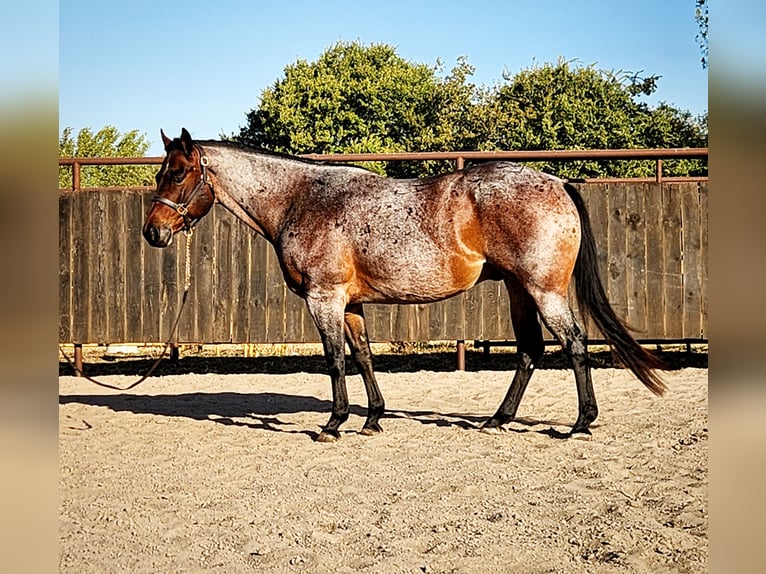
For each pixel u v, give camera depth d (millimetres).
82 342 8969
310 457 5309
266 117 24766
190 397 7777
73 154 24344
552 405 6902
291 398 7664
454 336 8820
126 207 8906
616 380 8109
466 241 5359
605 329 5422
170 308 8906
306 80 24688
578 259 5445
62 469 5094
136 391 8180
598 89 17359
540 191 5273
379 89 25109
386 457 5266
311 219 5648
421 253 5395
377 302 5711
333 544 3695
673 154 8312
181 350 11742
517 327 5883
